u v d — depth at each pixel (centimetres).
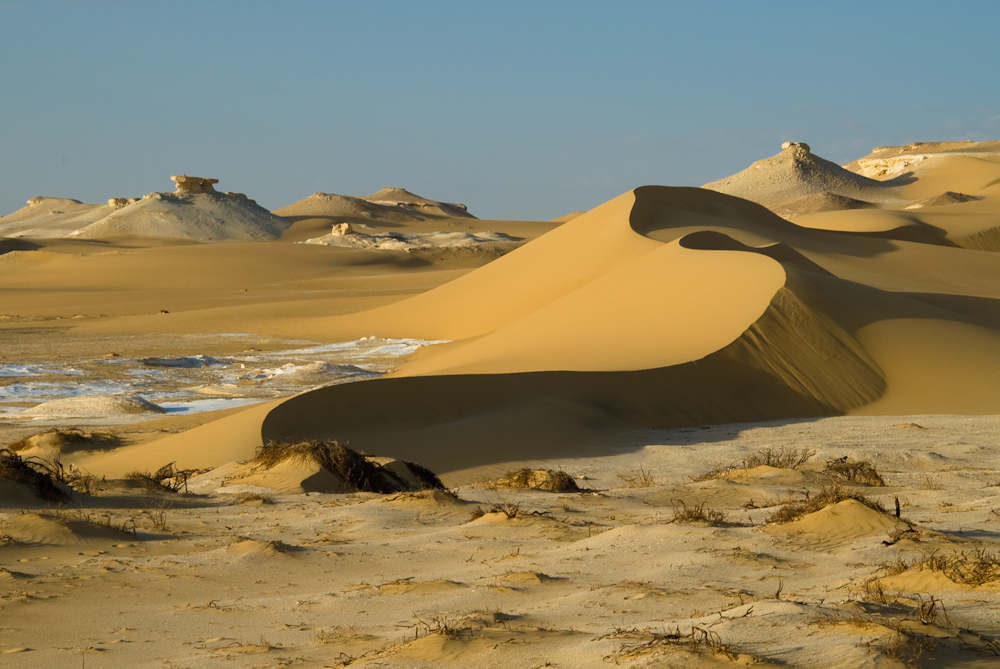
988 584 650
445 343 5884
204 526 1186
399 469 1864
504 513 1164
